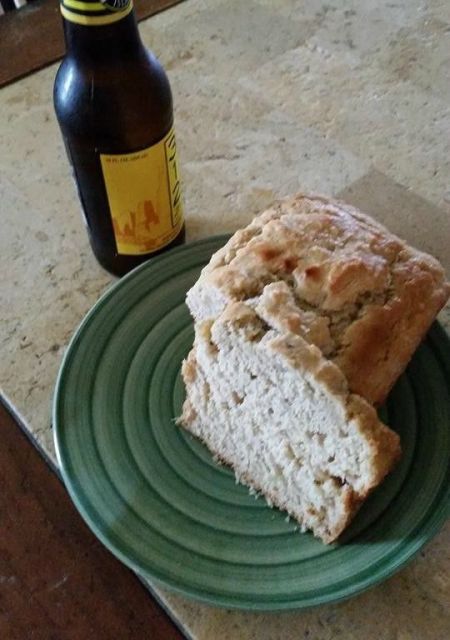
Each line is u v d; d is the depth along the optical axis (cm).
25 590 26
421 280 27
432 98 44
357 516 26
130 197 31
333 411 24
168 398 30
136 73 28
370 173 40
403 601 26
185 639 25
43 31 47
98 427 29
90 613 25
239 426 27
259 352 25
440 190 39
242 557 26
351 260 26
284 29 49
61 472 28
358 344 25
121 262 35
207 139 42
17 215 39
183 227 36
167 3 50
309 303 26
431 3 50
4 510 28
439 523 26
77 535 27
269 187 40
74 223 38
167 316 32
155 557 26
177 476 28
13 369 33
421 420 29
